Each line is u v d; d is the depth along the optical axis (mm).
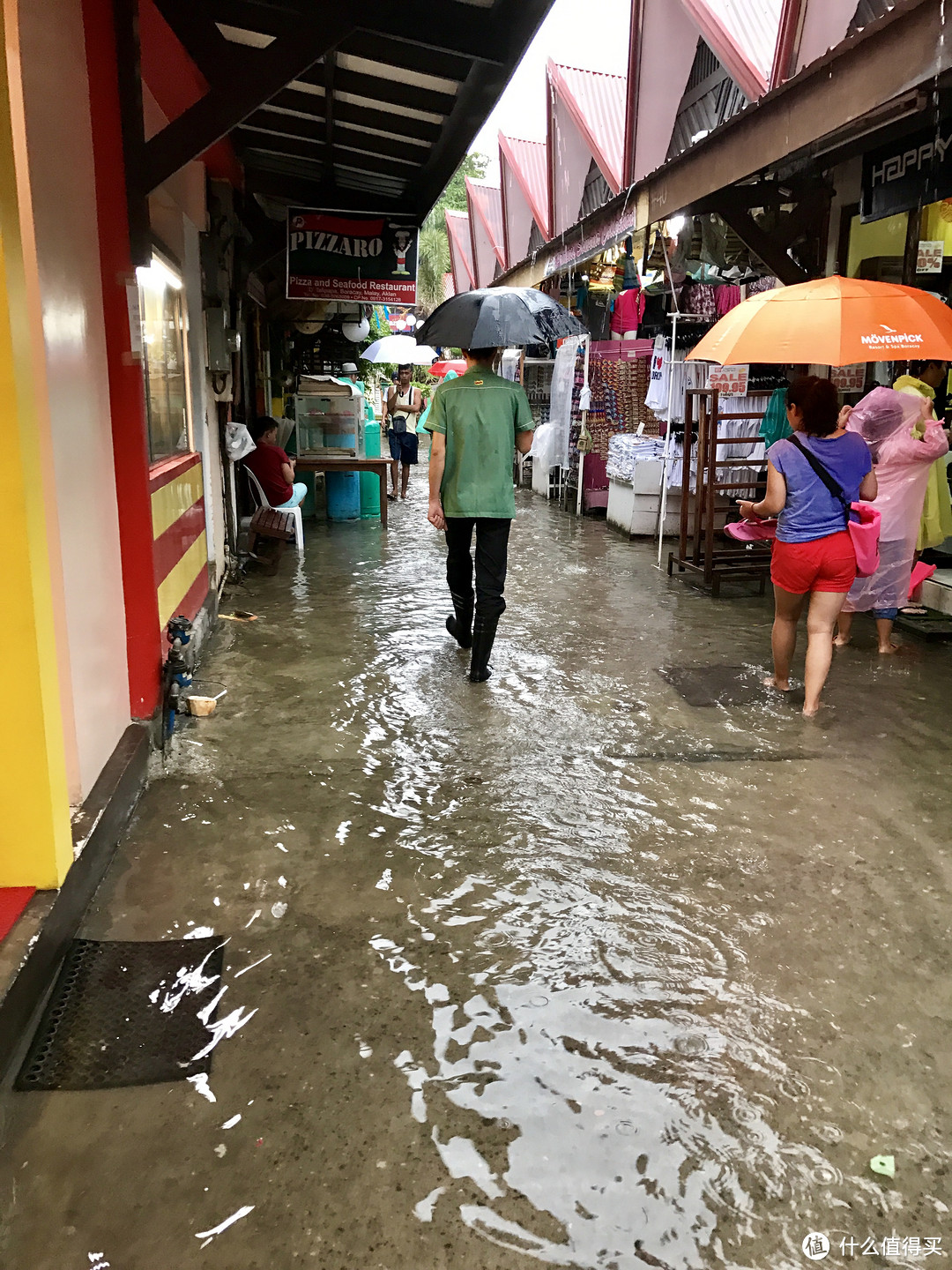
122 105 3906
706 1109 2287
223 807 3820
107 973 2744
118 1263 1866
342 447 11484
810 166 7852
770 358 4812
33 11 3041
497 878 3322
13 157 2469
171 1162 2105
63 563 3270
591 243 10070
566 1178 2084
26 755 2648
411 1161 2123
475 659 5426
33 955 2502
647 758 4383
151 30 4770
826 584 4801
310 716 4863
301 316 13094
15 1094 2283
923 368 7141
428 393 26688
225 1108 2264
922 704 5125
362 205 9555
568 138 16641
